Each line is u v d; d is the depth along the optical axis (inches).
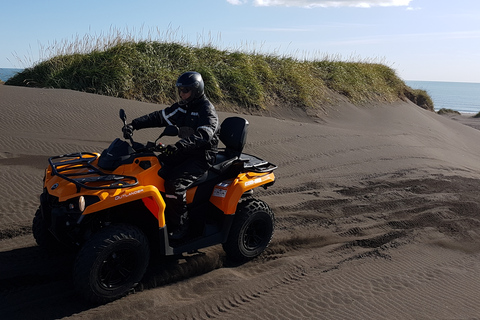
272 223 184.9
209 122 156.9
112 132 342.0
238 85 568.1
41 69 534.3
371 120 657.6
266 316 136.6
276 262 179.3
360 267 180.7
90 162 156.7
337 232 222.2
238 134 177.0
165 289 149.2
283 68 676.1
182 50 576.1
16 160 264.1
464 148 601.3
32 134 314.5
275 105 605.6
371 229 230.5
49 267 156.9
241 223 171.6
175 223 157.6
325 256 190.7
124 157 149.6
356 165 364.8
